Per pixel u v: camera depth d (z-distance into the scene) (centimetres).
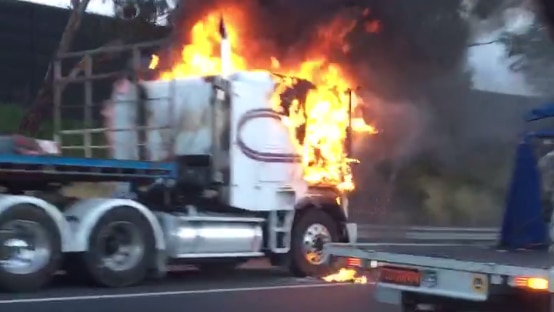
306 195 1160
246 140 1095
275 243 1129
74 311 816
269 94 1121
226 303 897
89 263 973
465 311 568
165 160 1098
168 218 1049
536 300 527
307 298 941
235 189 1084
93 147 1175
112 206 993
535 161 669
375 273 612
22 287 925
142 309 841
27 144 980
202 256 1068
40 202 942
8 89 2055
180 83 1109
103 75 1175
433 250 632
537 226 661
